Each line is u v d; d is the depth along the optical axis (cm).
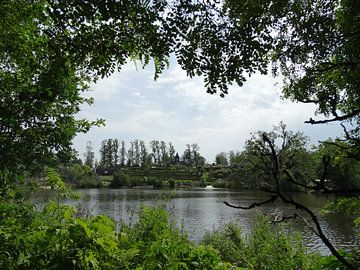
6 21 412
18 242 267
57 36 290
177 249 404
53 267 250
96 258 281
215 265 439
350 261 135
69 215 322
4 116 498
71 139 581
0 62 521
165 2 271
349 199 459
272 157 95
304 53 336
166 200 725
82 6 257
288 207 2044
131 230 565
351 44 236
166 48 284
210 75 287
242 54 284
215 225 2056
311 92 288
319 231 90
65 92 540
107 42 290
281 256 672
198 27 278
